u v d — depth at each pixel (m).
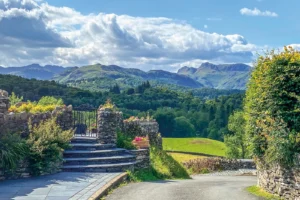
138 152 17.30
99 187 11.66
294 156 11.33
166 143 66.25
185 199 11.13
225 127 84.25
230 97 108.62
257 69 14.05
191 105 112.50
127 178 14.93
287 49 13.04
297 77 12.25
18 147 12.65
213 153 58.34
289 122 12.14
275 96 12.42
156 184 14.52
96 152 16.12
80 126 20.23
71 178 13.07
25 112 14.44
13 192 10.65
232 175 28.22
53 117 15.79
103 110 17.69
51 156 13.69
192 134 88.81
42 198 9.99
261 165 13.86
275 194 12.53
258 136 13.70
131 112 85.31
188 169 29.89
